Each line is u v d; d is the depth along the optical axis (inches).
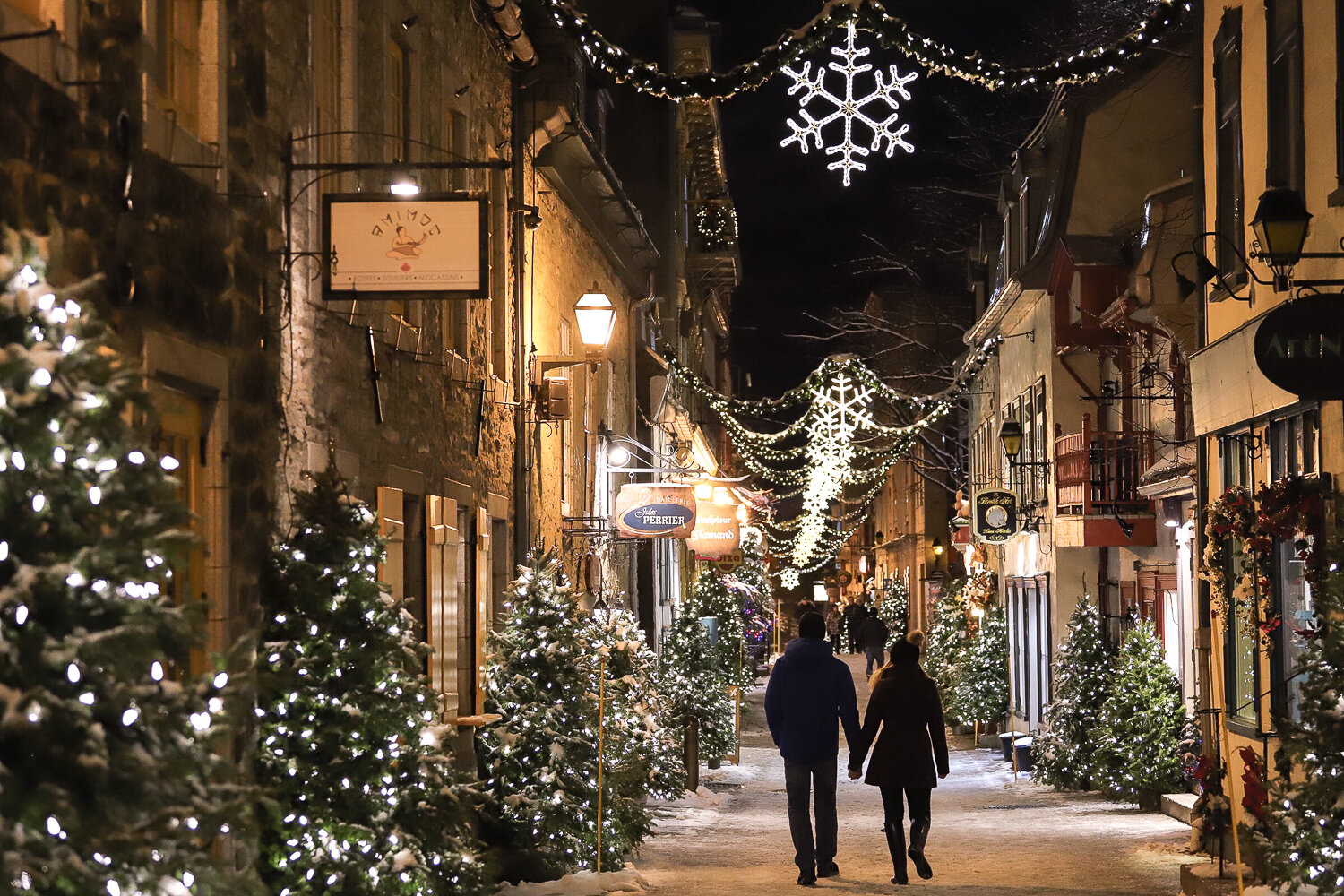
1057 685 809.5
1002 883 447.8
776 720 462.3
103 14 238.2
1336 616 293.9
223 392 288.5
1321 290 382.3
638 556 1005.8
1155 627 746.8
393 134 434.6
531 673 464.1
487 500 540.4
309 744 289.7
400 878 291.0
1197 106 509.4
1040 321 948.6
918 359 1631.4
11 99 202.2
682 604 1036.5
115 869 151.9
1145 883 447.5
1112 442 767.7
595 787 459.8
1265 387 431.2
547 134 620.4
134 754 152.8
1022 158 1021.2
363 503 319.6
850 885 445.7
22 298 150.2
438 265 321.1
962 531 1327.5
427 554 445.1
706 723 917.2
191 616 162.2
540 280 647.8
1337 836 278.5
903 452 1141.7
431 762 308.7
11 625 145.3
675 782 695.7
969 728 1222.9
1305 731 281.6
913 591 2176.4
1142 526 756.6
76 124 224.7
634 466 970.1
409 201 322.7
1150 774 653.9
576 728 461.4
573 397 733.3
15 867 135.3
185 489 277.6
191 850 164.2
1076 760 768.9
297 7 346.3
